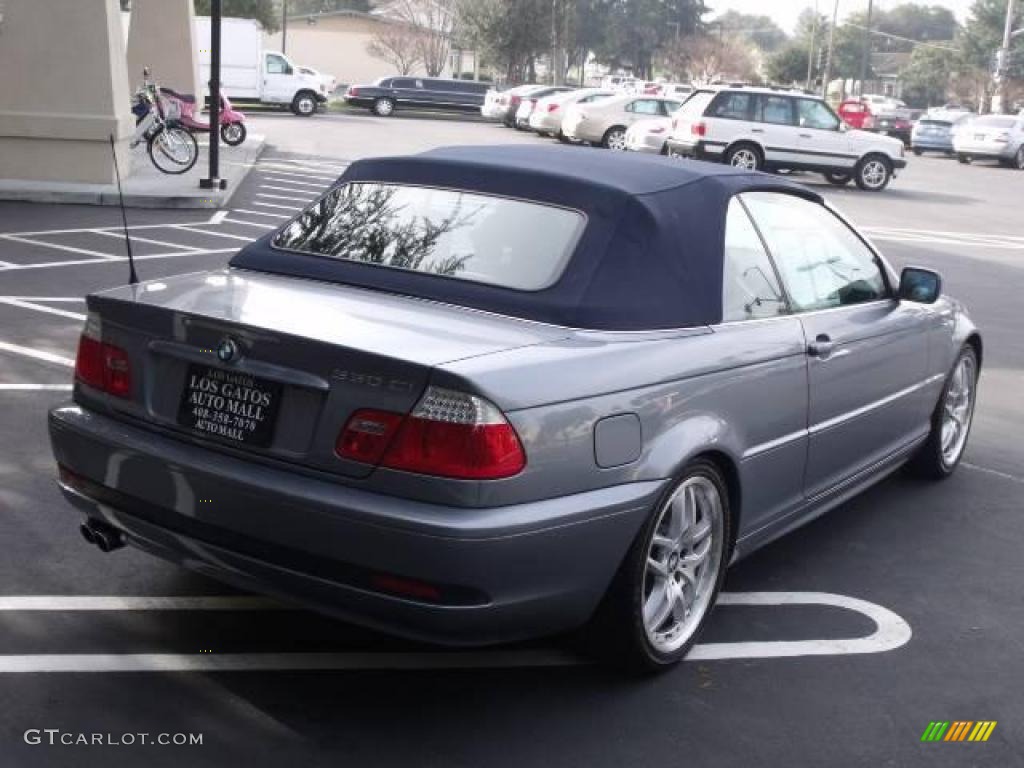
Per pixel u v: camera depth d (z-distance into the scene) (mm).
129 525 3830
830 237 5203
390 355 3355
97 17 15945
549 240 4066
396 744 3566
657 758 3568
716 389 4059
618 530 3654
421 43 60969
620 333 3879
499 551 3322
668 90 42844
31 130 15969
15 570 4602
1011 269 15008
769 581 4980
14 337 8203
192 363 3705
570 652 4219
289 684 3893
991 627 4645
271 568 3504
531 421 3408
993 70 55031
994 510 6039
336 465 3410
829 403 4805
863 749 3693
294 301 3898
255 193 17594
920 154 42219
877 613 4707
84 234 12977
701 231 4277
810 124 24984
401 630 3414
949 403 6395
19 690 3740
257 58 39031
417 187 4484
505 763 3494
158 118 18172
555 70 66312
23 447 5984
